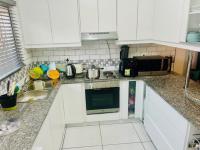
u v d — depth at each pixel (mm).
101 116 2906
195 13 1810
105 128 2885
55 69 2830
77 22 2598
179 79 2596
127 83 2750
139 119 3020
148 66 2779
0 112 1703
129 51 3113
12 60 2332
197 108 1653
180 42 1968
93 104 2824
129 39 2742
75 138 2654
